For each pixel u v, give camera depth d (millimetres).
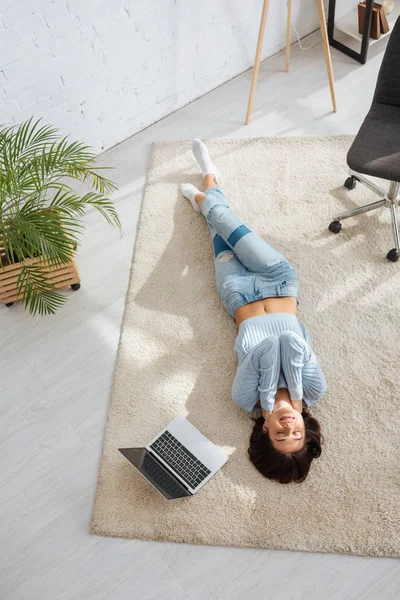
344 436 2262
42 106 2752
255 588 1994
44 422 2377
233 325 2551
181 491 2113
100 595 2014
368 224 2779
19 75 2566
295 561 2035
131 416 2354
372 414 2299
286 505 2129
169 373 2447
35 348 2562
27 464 2289
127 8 2680
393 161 2277
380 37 3359
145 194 2990
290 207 2871
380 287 2600
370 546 2023
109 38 2730
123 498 2180
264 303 2426
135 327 2572
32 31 2473
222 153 3096
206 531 2092
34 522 2166
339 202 2867
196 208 2865
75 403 2414
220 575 2025
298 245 2748
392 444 2227
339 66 3385
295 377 2197
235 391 2260
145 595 2006
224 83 3400
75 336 2584
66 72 2711
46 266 2475
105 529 2117
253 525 2096
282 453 2125
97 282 2736
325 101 3248
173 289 2670
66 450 2311
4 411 2410
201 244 2799
